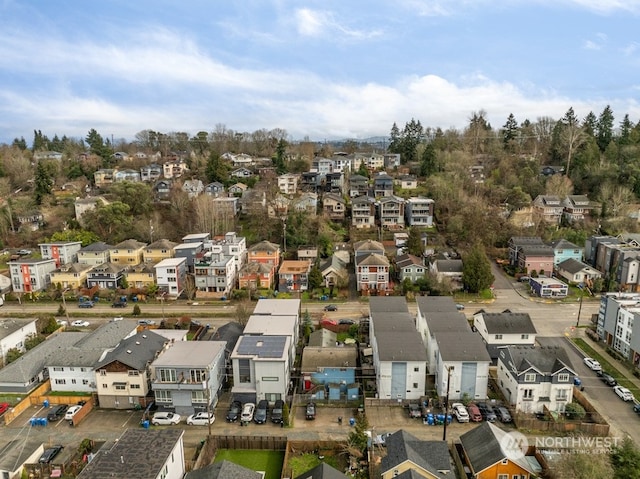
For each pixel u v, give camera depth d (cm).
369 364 4628
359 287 6800
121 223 8938
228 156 13625
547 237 8544
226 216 9344
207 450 3372
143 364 4109
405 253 7588
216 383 4106
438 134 14262
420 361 4003
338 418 3869
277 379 3988
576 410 3781
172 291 6919
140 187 9900
